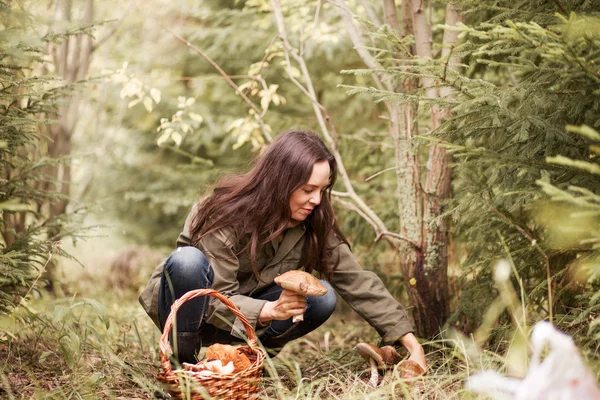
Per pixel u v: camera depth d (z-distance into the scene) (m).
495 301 2.48
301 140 2.26
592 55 1.86
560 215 2.05
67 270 5.75
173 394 1.96
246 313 2.21
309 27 4.13
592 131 1.59
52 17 4.10
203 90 6.29
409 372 2.19
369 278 2.47
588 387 1.57
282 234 2.42
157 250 6.50
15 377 2.30
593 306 1.99
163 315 2.34
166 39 6.54
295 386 2.42
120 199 7.09
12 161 2.96
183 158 7.05
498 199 2.19
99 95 6.41
